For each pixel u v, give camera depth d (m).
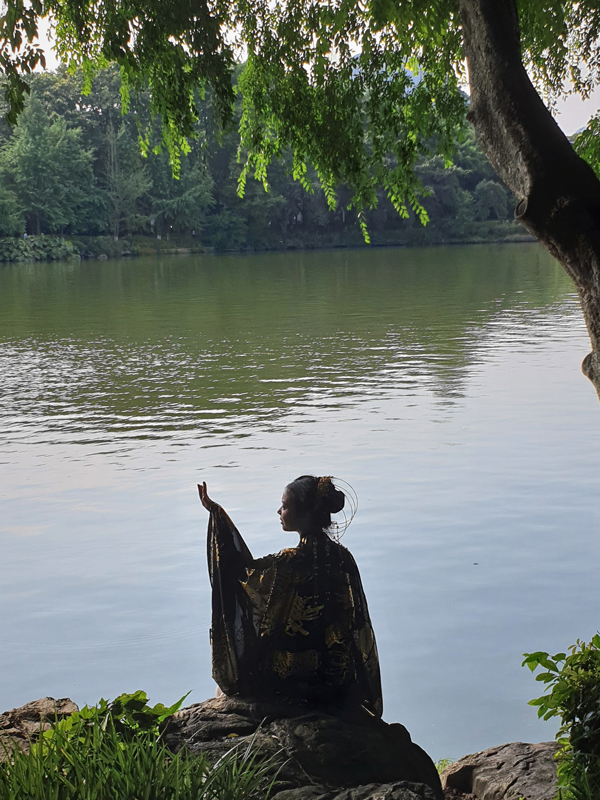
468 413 16.06
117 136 103.25
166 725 3.36
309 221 118.31
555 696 3.29
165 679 6.58
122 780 2.55
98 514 10.71
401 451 13.38
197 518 10.42
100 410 17.48
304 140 7.15
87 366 23.30
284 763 3.07
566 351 23.33
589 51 6.45
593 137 6.69
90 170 100.19
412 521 10.10
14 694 6.45
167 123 6.98
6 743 3.20
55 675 6.71
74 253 94.88
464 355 23.22
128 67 6.67
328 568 3.50
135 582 8.53
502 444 13.65
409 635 7.18
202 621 7.62
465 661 6.70
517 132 3.37
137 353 25.47
